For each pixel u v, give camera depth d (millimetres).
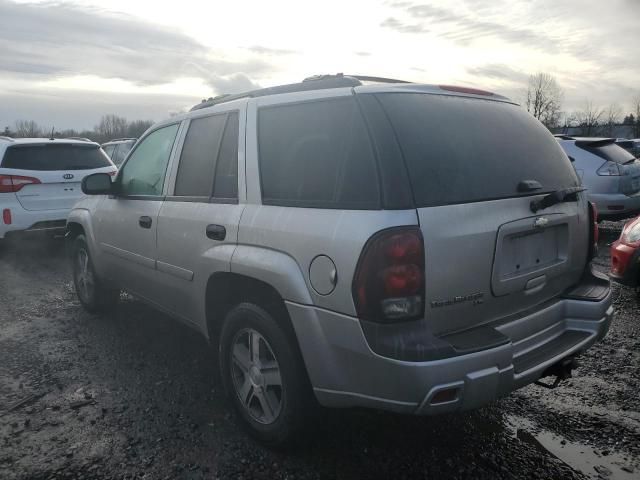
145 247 4027
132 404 3504
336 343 2480
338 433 3160
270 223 2832
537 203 2781
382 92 2699
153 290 4074
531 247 2820
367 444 3057
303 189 2768
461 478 2766
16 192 7543
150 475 2775
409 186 2387
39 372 3980
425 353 2248
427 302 2359
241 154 3186
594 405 3510
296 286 2617
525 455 2965
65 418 3322
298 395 2760
